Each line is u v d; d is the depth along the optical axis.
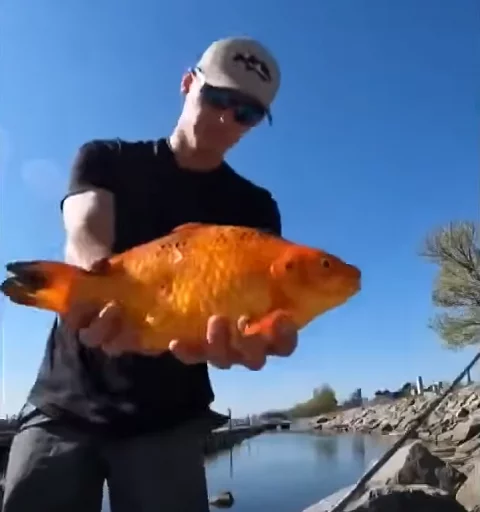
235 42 0.96
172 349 0.60
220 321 0.58
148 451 0.97
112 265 0.63
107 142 0.99
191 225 0.64
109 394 0.95
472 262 9.86
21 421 1.00
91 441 0.95
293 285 0.58
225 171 1.07
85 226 0.88
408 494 2.98
